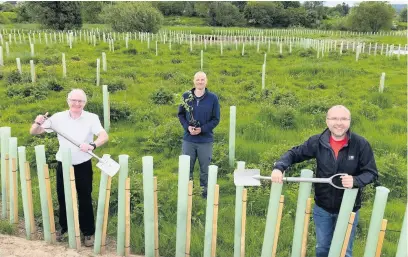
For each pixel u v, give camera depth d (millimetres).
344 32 59156
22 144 9633
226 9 79562
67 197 5039
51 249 5137
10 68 17875
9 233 5609
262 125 10977
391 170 7945
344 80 18766
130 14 42625
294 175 7332
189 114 6598
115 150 9484
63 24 45906
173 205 6574
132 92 15289
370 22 62188
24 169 5230
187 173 4598
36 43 28812
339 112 3891
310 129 10992
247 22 82375
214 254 4738
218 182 7711
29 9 45844
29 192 5305
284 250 5418
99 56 24031
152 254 5020
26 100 13562
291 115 11766
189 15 92438
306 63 22312
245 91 16156
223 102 14305
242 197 4477
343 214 3990
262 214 6535
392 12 62062
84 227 5371
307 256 5297
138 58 24094
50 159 7715
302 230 4363
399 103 14766
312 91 16250
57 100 13547
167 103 14000
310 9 89812
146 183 4785
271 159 7980
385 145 10055
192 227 5883
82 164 5199
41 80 15273
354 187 3867
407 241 3752
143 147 9625
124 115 11930
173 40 34875
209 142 6699
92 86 15336
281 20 82500
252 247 5355
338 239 4078
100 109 12023
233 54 27156
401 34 57812
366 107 12969
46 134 9633
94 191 6949
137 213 6074
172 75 18891
